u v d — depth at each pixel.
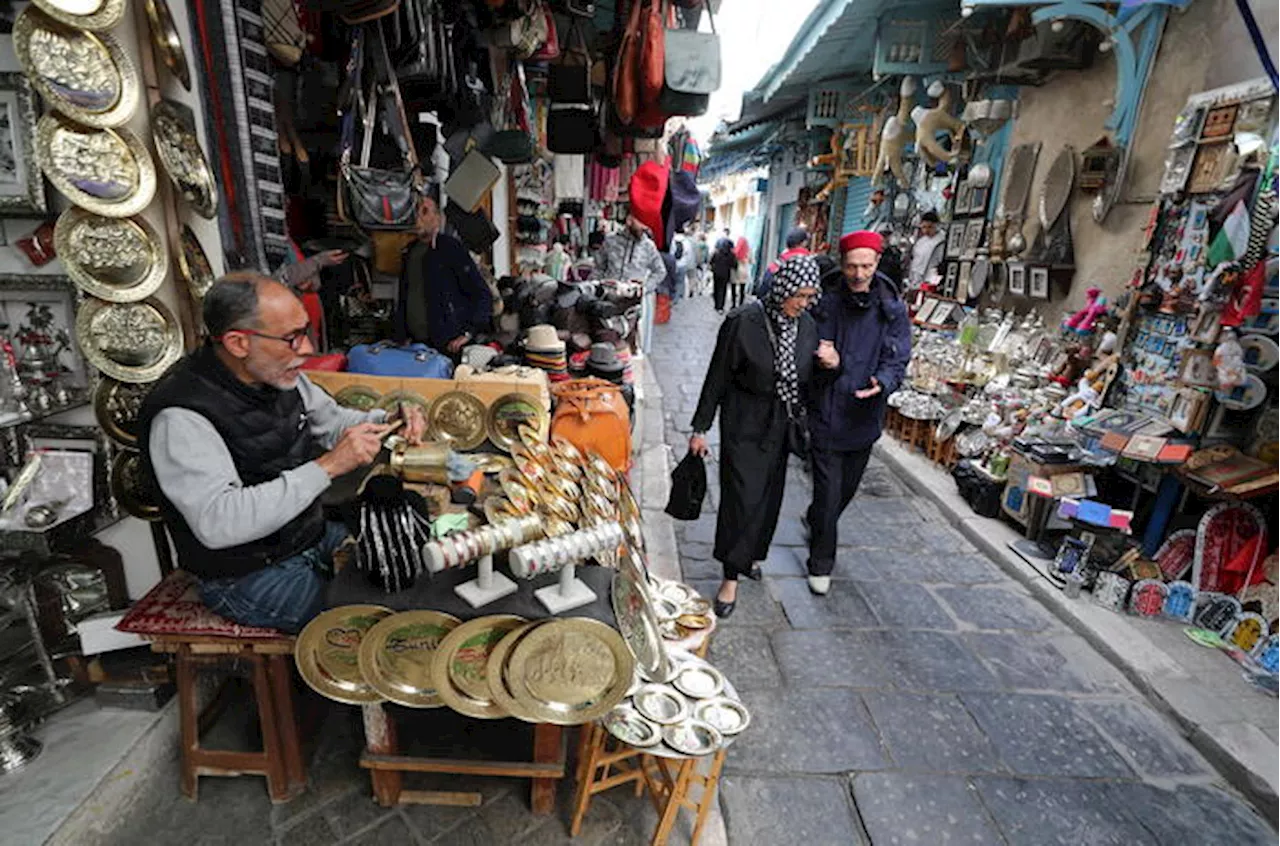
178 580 2.01
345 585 1.73
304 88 3.51
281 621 1.80
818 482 3.20
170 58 2.01
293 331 1.59
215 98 2.30
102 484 2.07
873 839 1.99
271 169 2.48
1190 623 3.08
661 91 4.17
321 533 2.01
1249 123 2.97
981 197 5.60
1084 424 3.62
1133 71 3.86
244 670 1.88
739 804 2.08
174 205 2.12
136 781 1.90
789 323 2.79
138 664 2.08
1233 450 3.07
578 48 4.61
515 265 6.36
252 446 1.72
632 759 2.18
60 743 1.92
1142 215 3.93
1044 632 3.11
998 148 5.50
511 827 1.92
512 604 1.69
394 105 2.82
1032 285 4.77
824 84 8.98
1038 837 2.02
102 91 1.79
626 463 3.50
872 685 2.69
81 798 1.74
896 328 3.08
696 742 1.76
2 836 1.62
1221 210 2.99
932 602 3.34
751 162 17.86
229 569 1.76
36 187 1.86
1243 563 2.99
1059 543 3.73
